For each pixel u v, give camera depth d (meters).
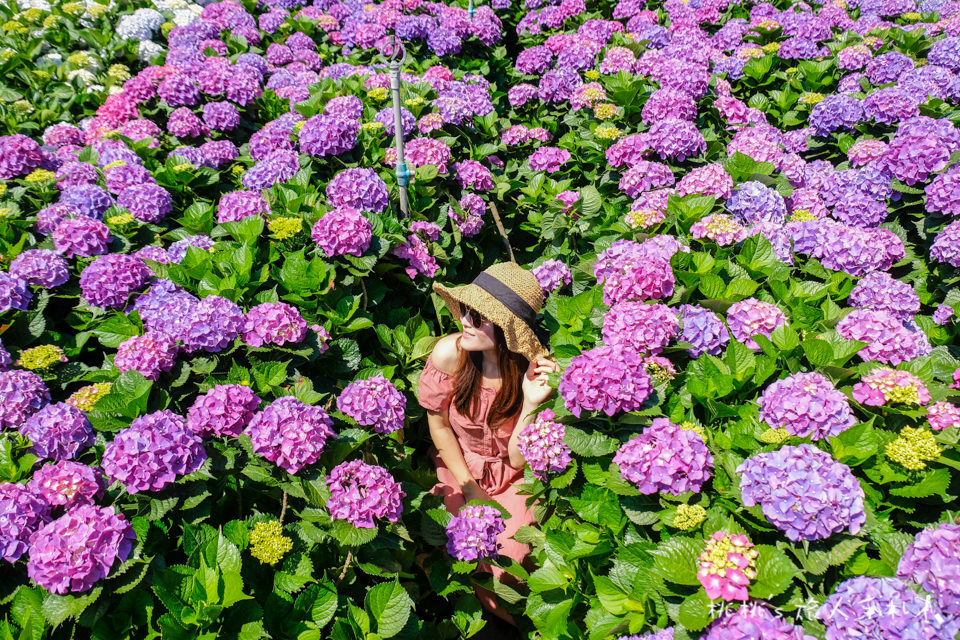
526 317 1.81
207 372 1.73
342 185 2.35
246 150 3.13
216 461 1.49
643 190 2.53
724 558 1.21
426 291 2.44
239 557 1.30
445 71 3.43
